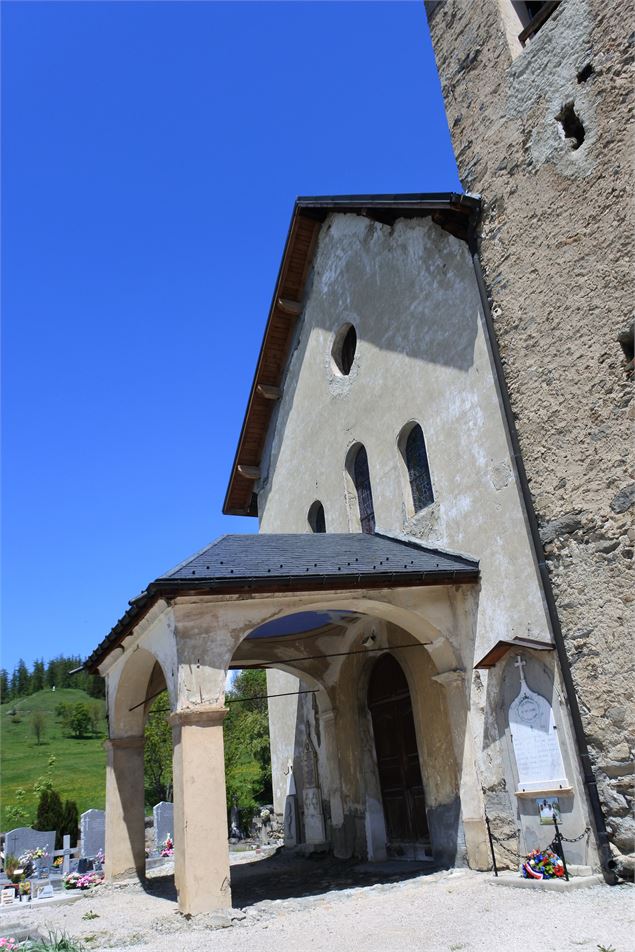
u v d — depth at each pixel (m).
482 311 10.25
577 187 8.95
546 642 8.58
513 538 9.27
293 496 16.31
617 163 8.48
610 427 8.12
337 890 9.19
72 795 40.94
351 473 14.11
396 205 11.51
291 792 15.34
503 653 9.01
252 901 8.97
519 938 5.63
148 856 17.81
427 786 10.62
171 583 8.28
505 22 10.71
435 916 6.82
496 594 9.45
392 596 9.70
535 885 7.60
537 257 9.40
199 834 7.82
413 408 11.79
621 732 7.59
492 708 9.26
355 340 14.59
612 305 8.29
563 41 9.51
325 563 9.66
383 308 13.10
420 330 11.84
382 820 12.15
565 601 8.40
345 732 13.01
